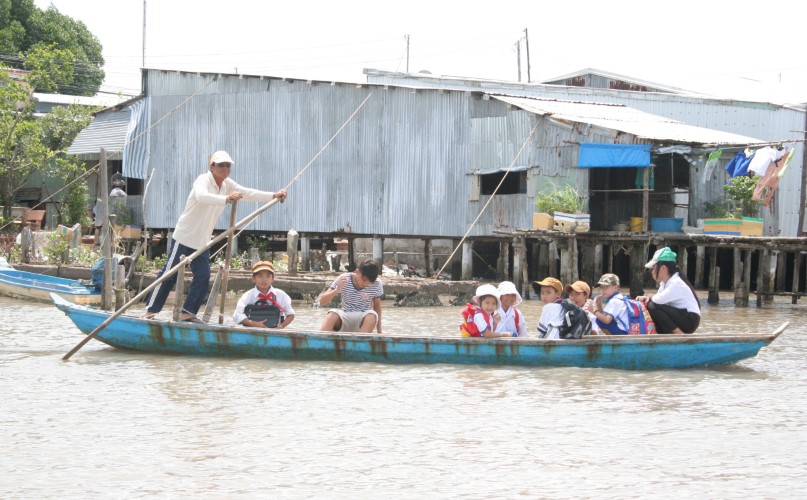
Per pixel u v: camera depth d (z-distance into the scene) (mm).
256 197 10617
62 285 18141
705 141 20391
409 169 24031
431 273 24797
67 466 6320
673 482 6012
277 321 10984
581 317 10109
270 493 5773
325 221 24953
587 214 20219
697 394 8719
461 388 8891
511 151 22562
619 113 25234
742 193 20656
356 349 10172
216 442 6930
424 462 6430
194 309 10938
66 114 33875
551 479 6059
